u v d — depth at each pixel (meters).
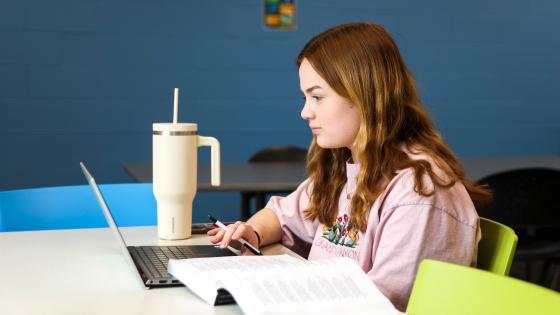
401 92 1.29
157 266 1.15
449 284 0.89
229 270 0.99
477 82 4.32
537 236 2.74
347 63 1.26
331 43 1.29
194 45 3.87
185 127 1.36
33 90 3.65
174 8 3.81
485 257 1.27
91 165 3.78
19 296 1.01
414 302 0.92
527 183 2.54
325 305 0.90
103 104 3.76
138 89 3.80
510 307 0.82
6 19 3.57
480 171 3.05
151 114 3.84
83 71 3.71
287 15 3.99
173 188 1.37
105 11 3.71
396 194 1.21
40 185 3.71
